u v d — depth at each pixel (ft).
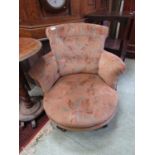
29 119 4.51
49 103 3.43
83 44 4.13
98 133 4.11
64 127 3.17
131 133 4.05
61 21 5.08
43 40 4.90
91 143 3.89
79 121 3.02
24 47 3.61
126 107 4.86
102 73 3.98
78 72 4.38
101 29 4.02
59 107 3.29
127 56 7.84
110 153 3.65
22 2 4.26
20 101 4.92
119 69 3.49
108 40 6.54
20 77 4.17
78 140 3.98
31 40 4.09
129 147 3.73
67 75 4.35
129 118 4.48
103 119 3.07
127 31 6.12
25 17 4.48
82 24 4.11
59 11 5.08
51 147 3.87
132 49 7.56
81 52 4.17
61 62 4.16
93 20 5.81
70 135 4.12
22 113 4.63
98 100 3.37
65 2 5.11
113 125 4.29
